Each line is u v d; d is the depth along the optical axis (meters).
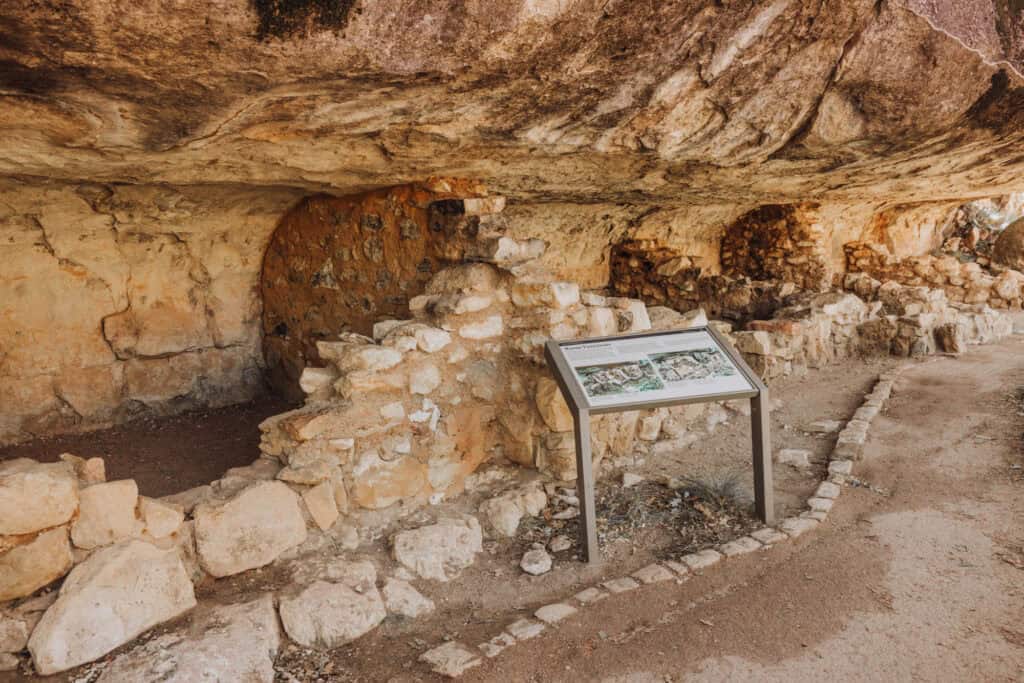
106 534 2.73
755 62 3.41
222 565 2.99
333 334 5.32
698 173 4.89
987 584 3.02
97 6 1.92
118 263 5.06
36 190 4.12
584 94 3.24
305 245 5.43
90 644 2.48
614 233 8.16
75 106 2.39
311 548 3.29
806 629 2.82
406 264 4.67
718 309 8.34
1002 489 3.93
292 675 2.61
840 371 6.98
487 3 2.45
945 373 6.55
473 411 4.11
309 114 2.87
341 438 3.48
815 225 8.85
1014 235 13.02
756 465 3.70
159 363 5.43
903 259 10.65
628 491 4.15
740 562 3.35
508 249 4.16
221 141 3.03
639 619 2.96
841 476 4.24
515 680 2.61
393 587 3.12
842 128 4.06
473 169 4.13
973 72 3.80
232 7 2.06
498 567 3.46
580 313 4.22
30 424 4.81
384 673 2.66
